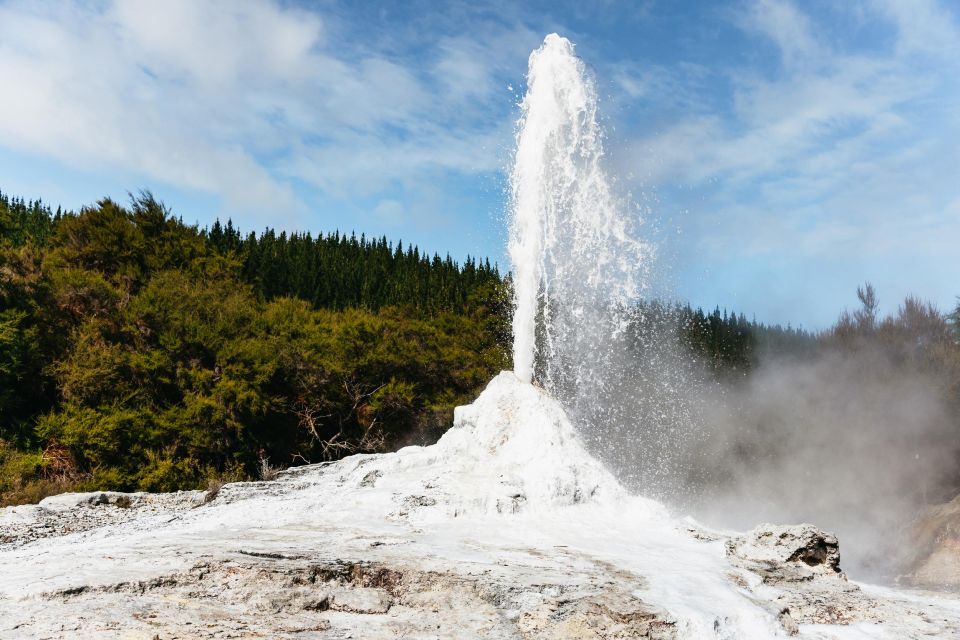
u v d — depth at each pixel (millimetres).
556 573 6586
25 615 4766
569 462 10586
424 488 9852
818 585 7453
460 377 38250
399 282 63625
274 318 36250
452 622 5535
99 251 35031
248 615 5246
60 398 25500
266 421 30922
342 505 9445
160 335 28500
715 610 5793
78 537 9031
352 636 5062
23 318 25312
